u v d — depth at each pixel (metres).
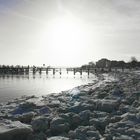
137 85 9.92
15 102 8.30
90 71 56.03
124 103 6.56
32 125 4.85
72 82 28.17
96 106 6.10
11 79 35.81
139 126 4.48
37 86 22.39
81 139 4.22
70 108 5.99
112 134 4.19
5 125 4.45
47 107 6.23
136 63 58.09
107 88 9.16
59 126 4.74
